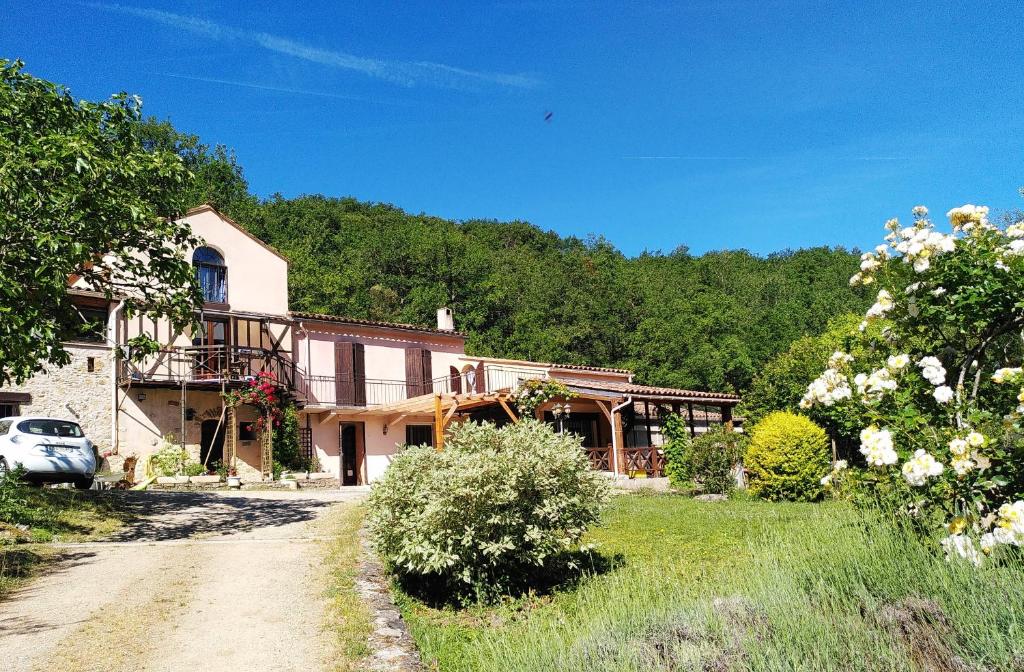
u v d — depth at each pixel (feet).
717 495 53.11
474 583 26.16
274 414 69.87
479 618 24.54
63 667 18.31
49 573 28.55
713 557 28.89
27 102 38.40
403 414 76.74
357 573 28.50
